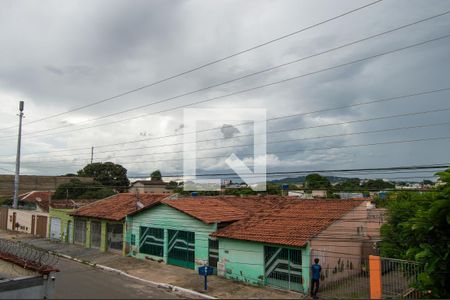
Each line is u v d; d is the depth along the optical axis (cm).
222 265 2245
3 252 2577
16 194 4750
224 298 1806
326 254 2012
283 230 2097
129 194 3775
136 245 2880
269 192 3862
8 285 1780
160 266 2538
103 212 3303
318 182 2797
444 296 1641
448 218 1588
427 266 1625
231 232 2250
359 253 2270
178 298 1814
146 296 1816
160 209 2709
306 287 1867
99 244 3256
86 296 1789
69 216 3669
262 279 2039
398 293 1775
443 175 1653
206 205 2734
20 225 4525
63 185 6000
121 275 2303
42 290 1884
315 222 2117
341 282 2064
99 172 7231
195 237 2434
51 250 3216
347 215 2219
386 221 2459
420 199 1802
